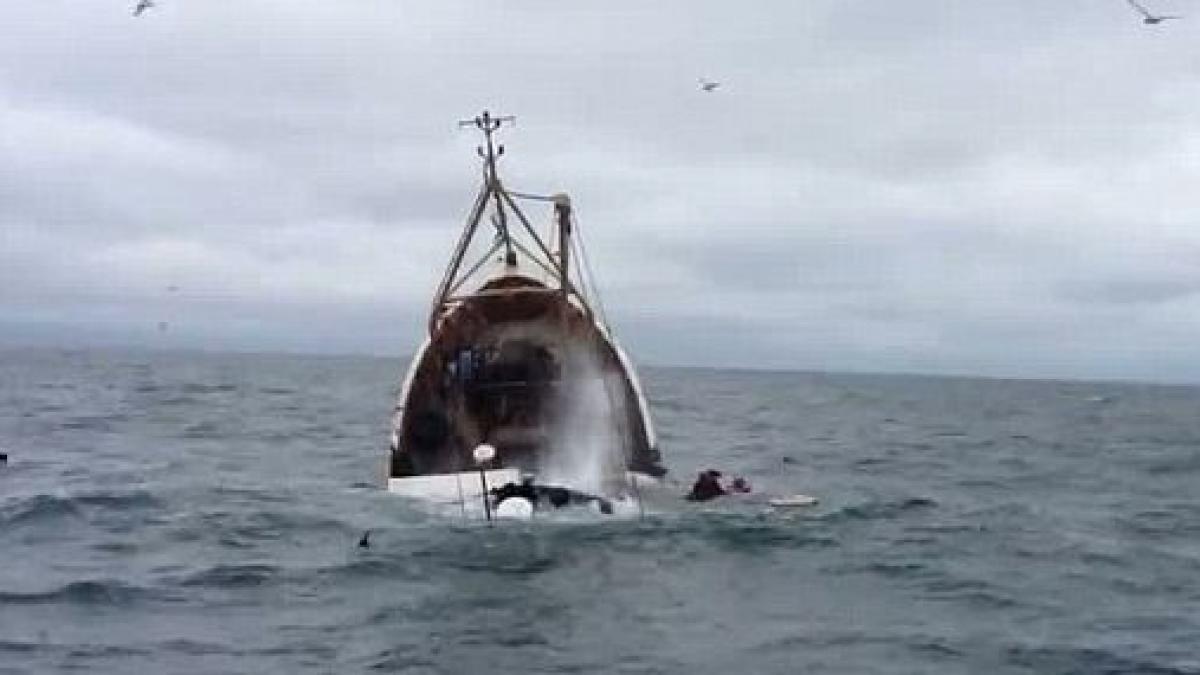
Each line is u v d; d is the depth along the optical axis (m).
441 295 28.83
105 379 98.56
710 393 107.44
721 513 25.53
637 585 18.58
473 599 17.44
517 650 14.67
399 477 27.80
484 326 29.20
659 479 29.09
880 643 15.21
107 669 13.52
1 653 14.13
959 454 44.12
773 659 14.41
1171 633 15.86
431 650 14.62
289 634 15.29
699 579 19.11
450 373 28.97
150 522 23.91
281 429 49.50
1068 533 24.22
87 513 24.92
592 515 24.67
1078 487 33.38
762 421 63.38
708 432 53.12
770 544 22.16
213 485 29.77
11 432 45.00
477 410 29.03
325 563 19.84
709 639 15.35
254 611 16.53
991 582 19.14
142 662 13.86
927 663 14.30
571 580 18.88
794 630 15.88
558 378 29.17
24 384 84.88
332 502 26.70
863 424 63.38
